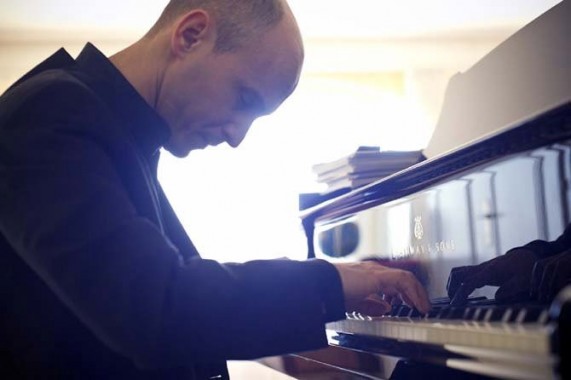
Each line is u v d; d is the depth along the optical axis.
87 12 4.07
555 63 1.51
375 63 4.71
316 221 2.03
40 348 1.10
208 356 0.98
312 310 1.03
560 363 0.73
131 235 0.97
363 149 1.98
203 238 4.36
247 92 1.26
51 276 0.95
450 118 1.87
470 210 1.33
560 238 1.12
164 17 1.31
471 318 1.03
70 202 0.96
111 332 0.95
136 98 1.22
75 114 1.03
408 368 1.18
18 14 4.05
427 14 4.36
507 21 4.51
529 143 1.17
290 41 1.27
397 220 1.58
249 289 1.00
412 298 1.20
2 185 0.99
